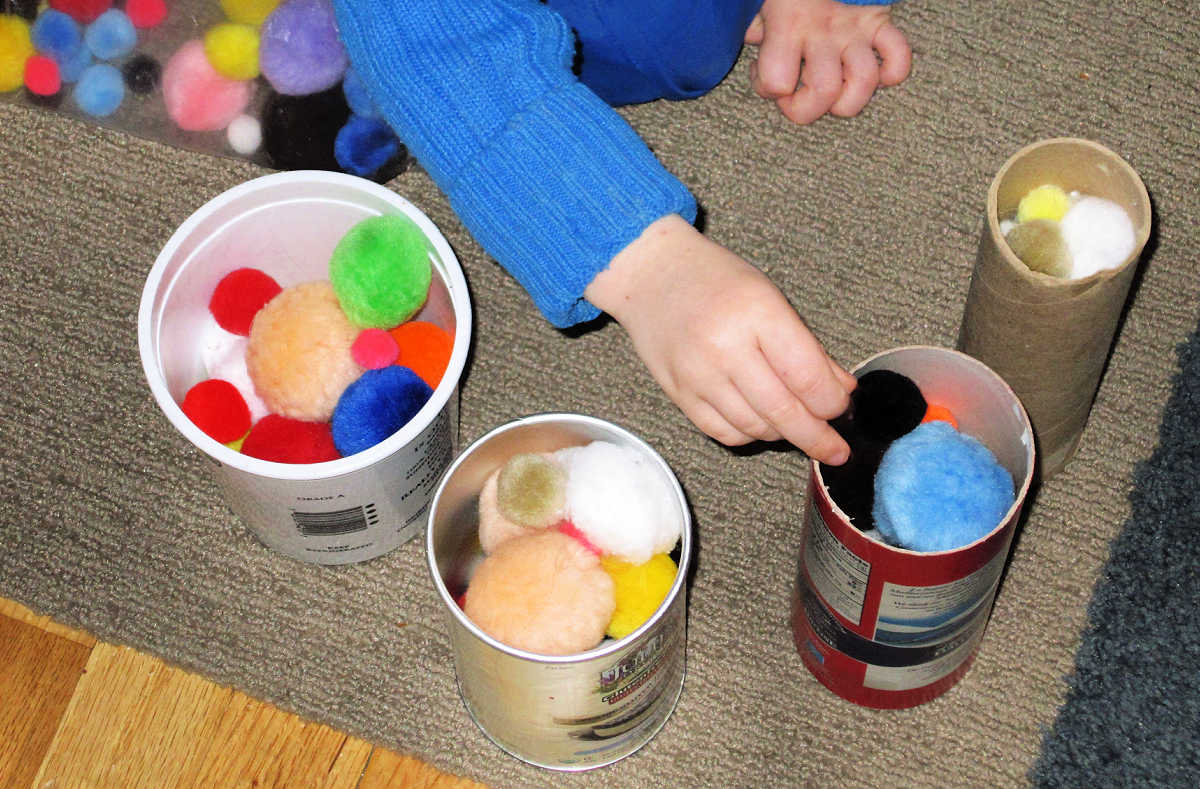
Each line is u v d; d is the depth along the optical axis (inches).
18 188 41.9
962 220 40.6
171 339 35.1
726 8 37.8
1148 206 30.7
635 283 29.8
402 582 37.1
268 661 36.1
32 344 40.0
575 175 30.1
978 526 29.0
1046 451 36.1
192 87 41.3
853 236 40.5
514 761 35.0
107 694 36.0
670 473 31.8
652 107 42.4
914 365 31.1
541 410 38.8
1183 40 42.4
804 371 28.0
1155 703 34.6
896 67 41.7
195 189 41.8
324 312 34.4
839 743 35.0
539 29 31.5
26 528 37.7
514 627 30.2
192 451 38.7
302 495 32.9
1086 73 42.1
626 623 31.9
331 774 35.1
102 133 42.4
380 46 31.8
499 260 32.4
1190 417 37.6
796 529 37.4
